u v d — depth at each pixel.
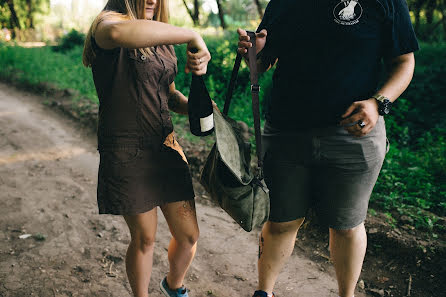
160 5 1.95
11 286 2.75
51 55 14.10
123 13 1.84
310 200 2.21
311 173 2.14
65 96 8.83
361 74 1.92
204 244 3.36
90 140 6.27
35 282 2.81
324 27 1.87
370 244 3.19
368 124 1.86
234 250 3.29
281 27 2.00
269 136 2.18
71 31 16.97
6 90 10.09
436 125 5.95
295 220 2.23
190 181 2.14
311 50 1.92
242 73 8.16
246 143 1.99
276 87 2.12
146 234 2.06
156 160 1.98
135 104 1.87
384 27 1.88
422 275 2.88
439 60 9.24
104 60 1.78
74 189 4.39
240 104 7.23
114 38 1.61
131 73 1.83
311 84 1.95
